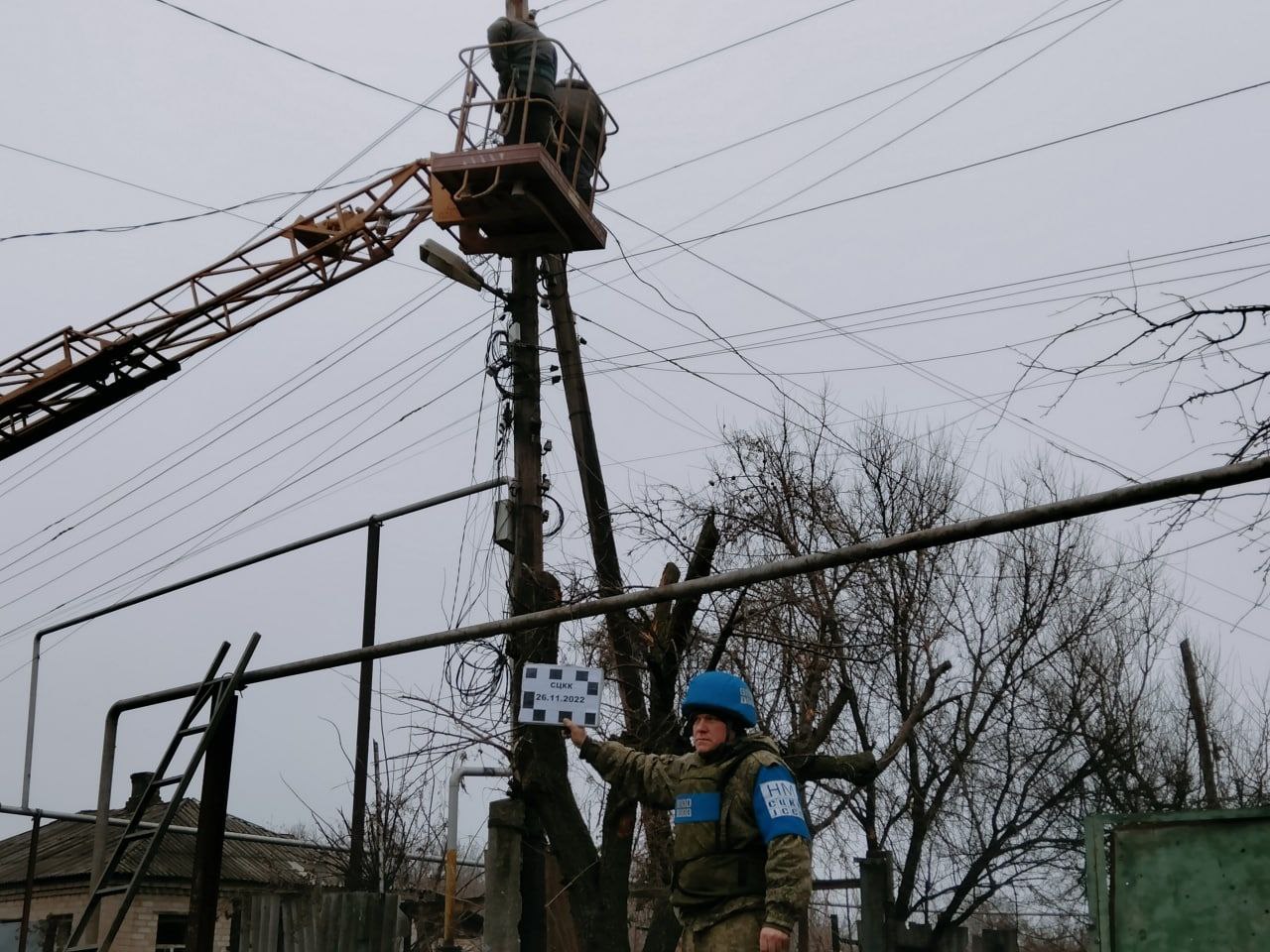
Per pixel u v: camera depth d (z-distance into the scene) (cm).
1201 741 2617
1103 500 736
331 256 2392
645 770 599
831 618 1558
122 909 1232
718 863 542
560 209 1608
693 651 1523
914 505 2197
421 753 1398
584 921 1332
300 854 3625
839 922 2228
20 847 3894
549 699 758
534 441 1532
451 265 1532
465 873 2700
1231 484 702
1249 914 709
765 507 1658
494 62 1659
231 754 1252
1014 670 2273
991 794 2211
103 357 2469
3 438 2608
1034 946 2831
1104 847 757
